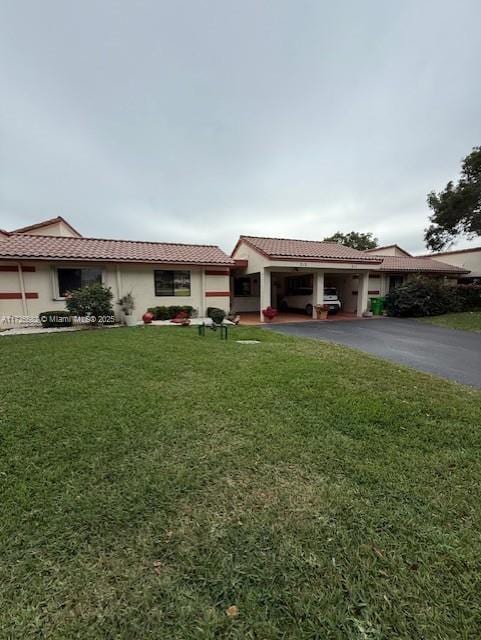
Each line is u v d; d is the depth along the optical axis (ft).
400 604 5.08
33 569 5.63
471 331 37.70
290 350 24.44
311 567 5.74
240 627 4.73
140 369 18.26
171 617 4.85
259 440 10.28
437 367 20.90
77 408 12.64
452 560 5.87
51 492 7.71
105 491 7.76
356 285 61.67
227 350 23.93
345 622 4.80
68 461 9.05
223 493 7.76
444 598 5.18
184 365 19.22
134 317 43.39
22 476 8.34
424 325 43.04
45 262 38.14
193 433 10.68
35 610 4.94
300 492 7.80
